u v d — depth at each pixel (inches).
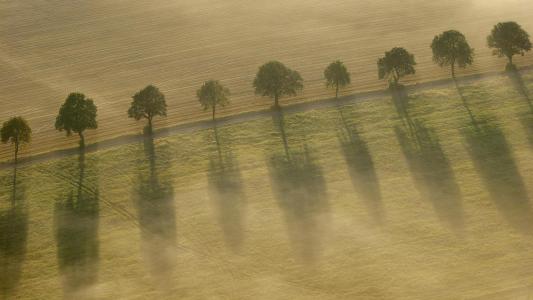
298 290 1957.4
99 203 2527.1
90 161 2866.6
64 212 2480.3
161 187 2603.3
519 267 1966.0
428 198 2375.7
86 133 3186.5
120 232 2330.2
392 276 1975.9
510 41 3368.6
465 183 2445.9
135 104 3046.3
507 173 2484.0
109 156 2898.6
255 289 1978.3
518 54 3521.2
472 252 2054.6
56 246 2273.6
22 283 2096.5
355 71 3715.6
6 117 3506.4
